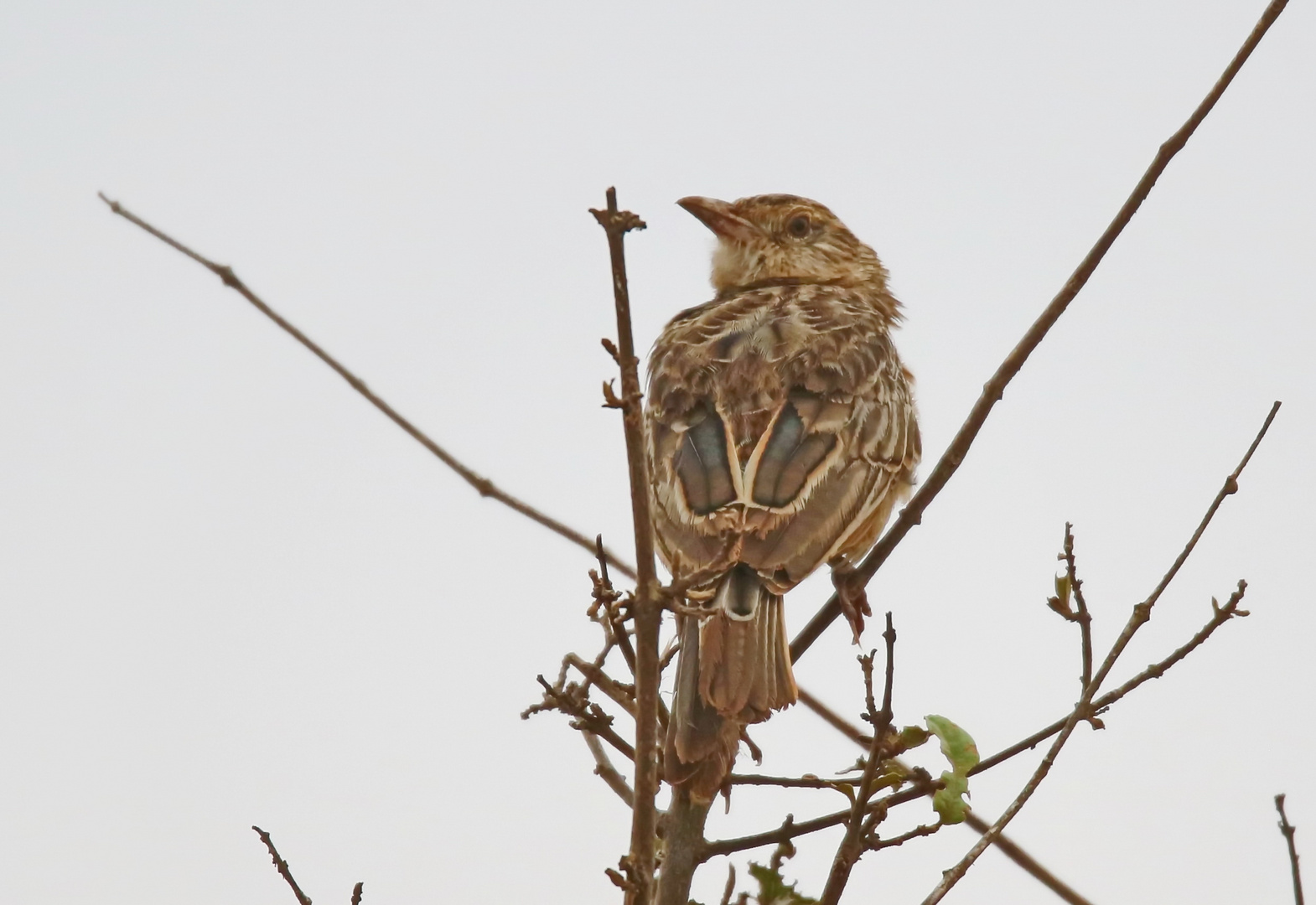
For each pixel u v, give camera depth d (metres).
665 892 8.52
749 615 9.71
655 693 6.93
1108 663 8.58
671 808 8.77
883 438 11.66
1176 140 9.58
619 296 6.57
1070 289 9.88
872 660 7.74
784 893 8.69
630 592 7.50
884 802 7.88
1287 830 8.23
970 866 7.73
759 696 9.27
